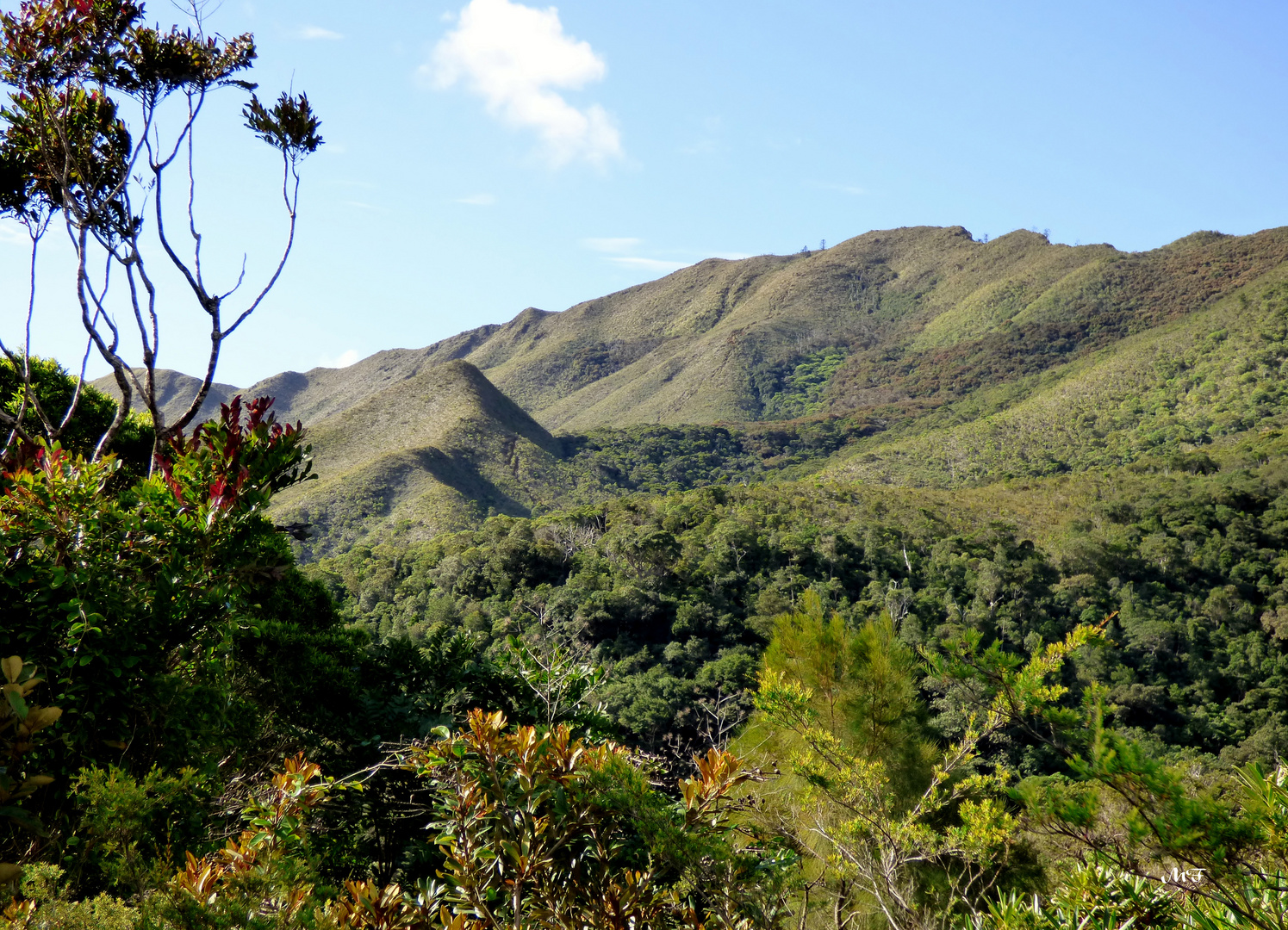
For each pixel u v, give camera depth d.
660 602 34.03
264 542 4.14
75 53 4.67
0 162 4.63
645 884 2.70
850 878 3.31
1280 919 1.80
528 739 2.76
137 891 2.28
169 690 3.45
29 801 2.96
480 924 2.52
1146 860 2.09
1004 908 2.54
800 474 111.50
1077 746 1.96
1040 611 34.69
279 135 4.80
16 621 3.19
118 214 4.70
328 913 2.38
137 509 3.78
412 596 39.50
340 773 5.50
